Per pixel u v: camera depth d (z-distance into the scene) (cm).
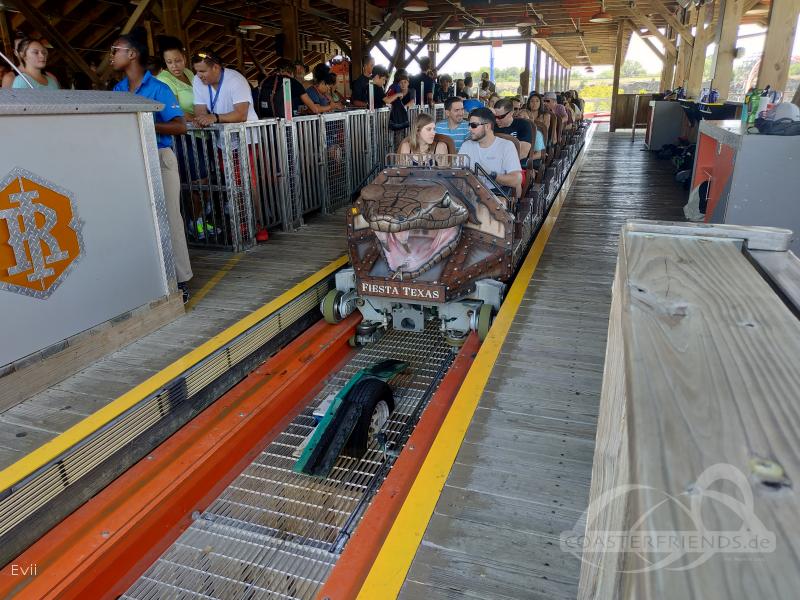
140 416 293
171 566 270
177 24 852
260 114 646
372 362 451
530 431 264
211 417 333
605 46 3031
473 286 416
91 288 326
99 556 241
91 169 317
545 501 220
